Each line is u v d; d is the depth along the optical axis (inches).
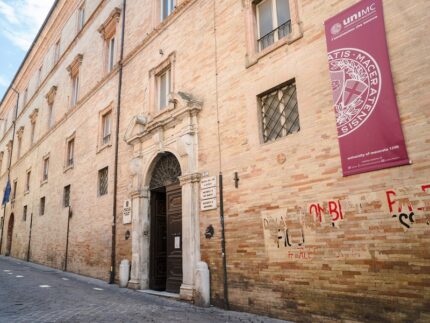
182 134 381.1
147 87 475.2
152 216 448.8
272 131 298.5
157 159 436.1
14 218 1113.4
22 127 1186.0
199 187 355.3
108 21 628.4
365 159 222.8
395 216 205.0
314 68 264.5
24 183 1050.7
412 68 209.0
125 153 507.2
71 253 639.8
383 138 215.8
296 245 254.8
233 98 332.8
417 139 201.9
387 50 221.8
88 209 597.0
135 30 539.2
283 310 256.2
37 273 610.5
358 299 214.7
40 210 869.8
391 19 223.1
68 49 819.4
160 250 446.0
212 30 375.6
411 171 201.9
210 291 320.5
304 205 254.2
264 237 279.3
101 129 604.1
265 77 303.1
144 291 408.8
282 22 313.4
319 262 239.0
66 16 884.6
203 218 343.3
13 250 1065.5
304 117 264.8
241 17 341.7
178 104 393.4
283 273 260.4
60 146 787.4
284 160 274.2
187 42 410.6
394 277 200.7
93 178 596.7
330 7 261.7
